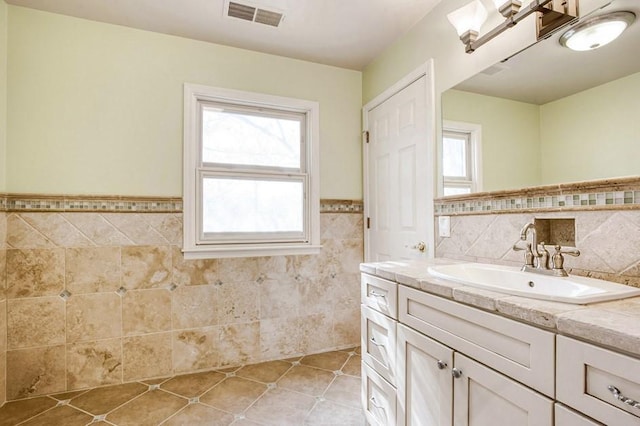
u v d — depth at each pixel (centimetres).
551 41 141
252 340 252
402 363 137
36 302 204
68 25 214
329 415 184
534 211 147
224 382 221
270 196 265
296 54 264
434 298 120
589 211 127
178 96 238
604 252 123
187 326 235
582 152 130
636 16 115
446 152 196
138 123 228
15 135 202
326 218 277
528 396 86
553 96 140
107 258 218
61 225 210
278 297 260
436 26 205
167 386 215
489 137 169
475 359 103
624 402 67
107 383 217
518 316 89
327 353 269
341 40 245
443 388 115
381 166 263
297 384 218
